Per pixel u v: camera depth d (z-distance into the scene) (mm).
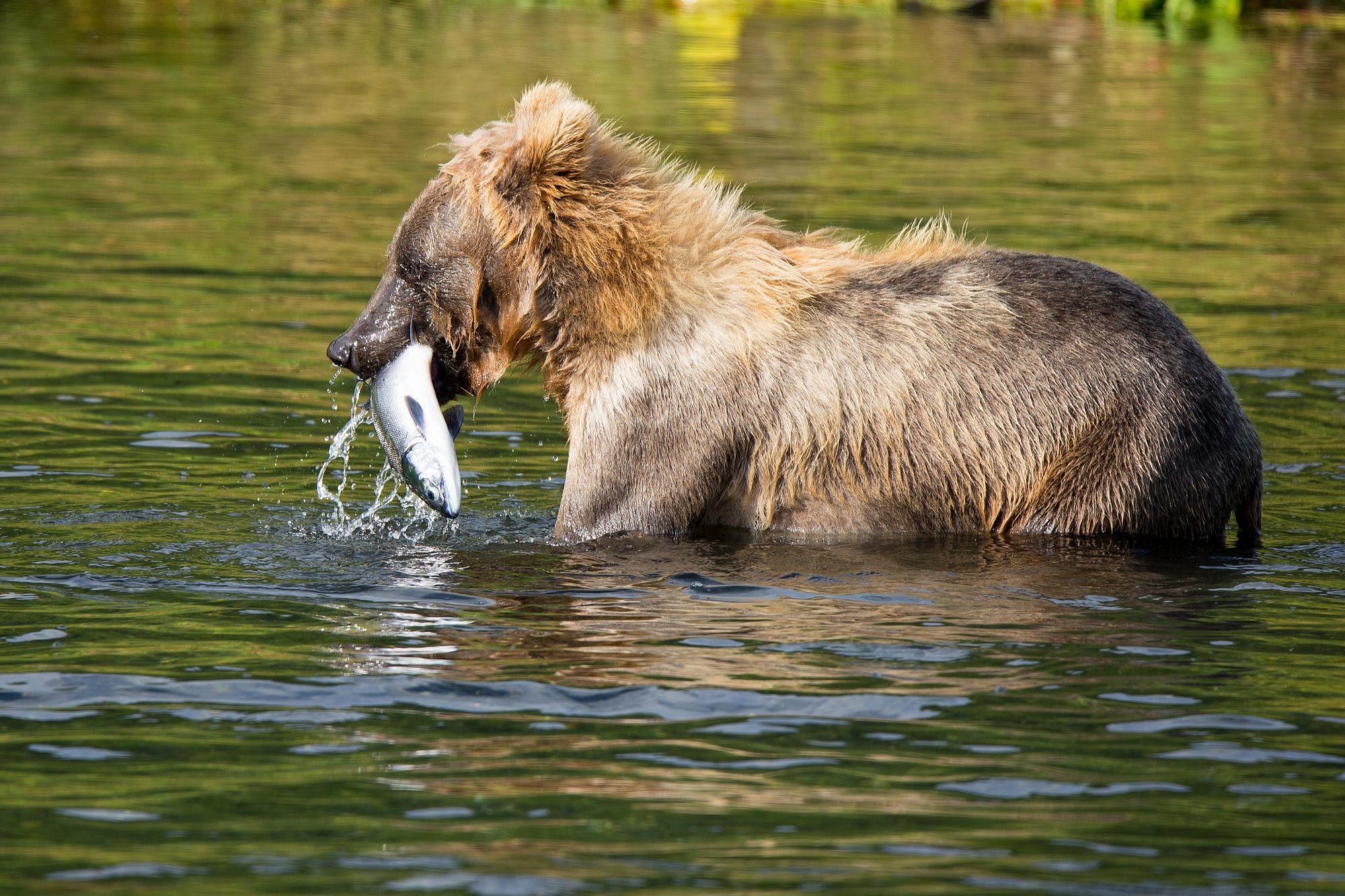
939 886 13961
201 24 107125
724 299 25766
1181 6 111812
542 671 19062
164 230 51156
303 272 46125
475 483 28969
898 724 17625
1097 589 22797
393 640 20141
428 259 25750
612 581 22891
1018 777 16281
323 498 27359
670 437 25531
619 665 19297
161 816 15242
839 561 24234
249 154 64312
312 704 18000
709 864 14305
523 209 25422
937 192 57344
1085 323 25766
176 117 72125
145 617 20891
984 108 78438
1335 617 21609
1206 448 25391
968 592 22609
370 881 13938
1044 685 18844
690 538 25562
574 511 25500
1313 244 50875
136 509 26219
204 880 13953
